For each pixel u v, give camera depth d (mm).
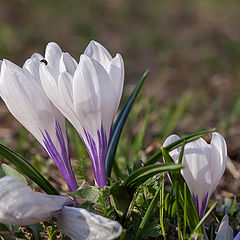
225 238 542
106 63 551
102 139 544
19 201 510
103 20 2170
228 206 607
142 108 958
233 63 1551
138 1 2592
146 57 1657
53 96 536
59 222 524
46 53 552
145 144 785
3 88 539
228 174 706
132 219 554
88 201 531
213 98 1221
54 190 551
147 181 558
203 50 1733
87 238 518
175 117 890
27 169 546
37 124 547
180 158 523
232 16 2264
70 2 2465
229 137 849
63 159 559
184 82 1382
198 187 537
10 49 1575
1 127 911
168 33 1997
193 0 2607
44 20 2086
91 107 533
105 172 563
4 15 2125
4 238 538
